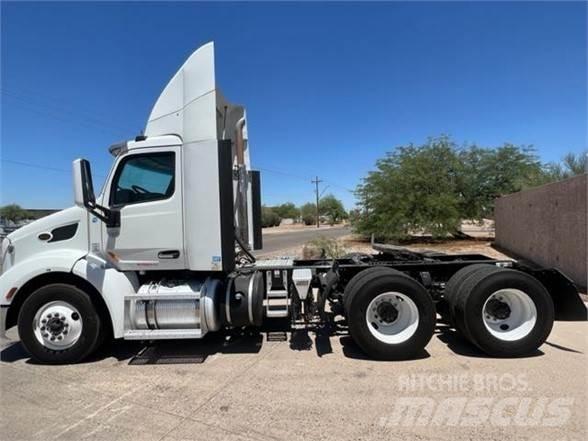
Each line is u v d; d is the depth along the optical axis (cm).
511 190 2242
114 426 337
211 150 499
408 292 479
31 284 512
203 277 536
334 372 446
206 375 445
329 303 595
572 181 977
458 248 1834
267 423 336
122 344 564
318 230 5844
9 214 5459
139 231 511
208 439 313
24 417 355
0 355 528
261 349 533
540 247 1210
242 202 647
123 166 519
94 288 501
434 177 2267
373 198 2342
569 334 577
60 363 488
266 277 557
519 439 306
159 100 523
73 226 523
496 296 495
